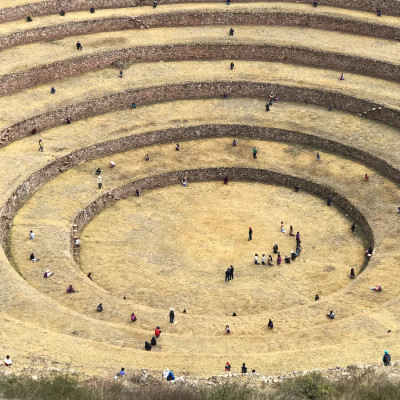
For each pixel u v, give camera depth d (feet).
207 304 205.16
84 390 138.31
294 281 216.13
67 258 215.51
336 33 329.93
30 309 186.50
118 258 225.15
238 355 168.14
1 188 236.43
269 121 284.41
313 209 250.37
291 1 343.87
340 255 227.61
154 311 194.18
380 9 336.29
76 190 248.52
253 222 244.42
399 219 235.20
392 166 254.47
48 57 297.74
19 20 318.65
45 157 255.70
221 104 295.48
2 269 202.59
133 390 141.28
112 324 183.42
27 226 229.04
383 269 210.79
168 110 289.94
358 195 248.73
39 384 137.69
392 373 146.72
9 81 282.56
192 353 171.01
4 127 261.24
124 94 288.10
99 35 320.09
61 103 278.87
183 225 242.37
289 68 311.47
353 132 276.62
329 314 191.83
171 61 314.14
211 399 134.62
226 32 327.06
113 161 265.95
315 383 140.46
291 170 263.70
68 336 172.96
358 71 308.40
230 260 225.97
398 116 276.62
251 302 206.08
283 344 175.52
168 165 265.75
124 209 249.34
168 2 341.00
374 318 185.06
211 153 273.95
